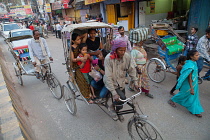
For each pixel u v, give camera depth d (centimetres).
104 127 303
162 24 509
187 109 333
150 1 937
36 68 453
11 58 846
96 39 363
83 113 351
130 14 1027
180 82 295
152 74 509
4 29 1256
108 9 1187
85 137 283
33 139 225
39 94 451
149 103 366
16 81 554
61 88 374
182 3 1055
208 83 427
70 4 1617
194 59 284
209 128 281
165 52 441
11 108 190
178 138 264
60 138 285
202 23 664
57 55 833
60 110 369
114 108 268
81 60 272
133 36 354
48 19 2452
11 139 147
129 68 236
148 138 239
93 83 289
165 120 308
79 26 284
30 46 432
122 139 271
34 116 354
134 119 235
